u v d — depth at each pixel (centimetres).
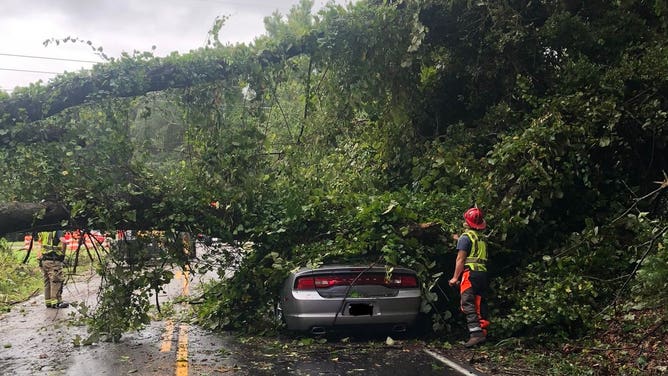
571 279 632
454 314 734
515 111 878
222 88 779
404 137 963
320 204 746
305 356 618
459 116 976
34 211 668
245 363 588
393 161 968
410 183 954
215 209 734
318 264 674
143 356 628
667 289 552
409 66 877
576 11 872
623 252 675
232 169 752
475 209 676
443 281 743
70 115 716
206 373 550
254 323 757
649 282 546
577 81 751
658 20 848
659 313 609
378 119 974
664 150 786
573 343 614
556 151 690
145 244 711
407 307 671
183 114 771
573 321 643
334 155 997
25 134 686
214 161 748
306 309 652
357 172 974
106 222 669
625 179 786
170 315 899
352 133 1015
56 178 674
